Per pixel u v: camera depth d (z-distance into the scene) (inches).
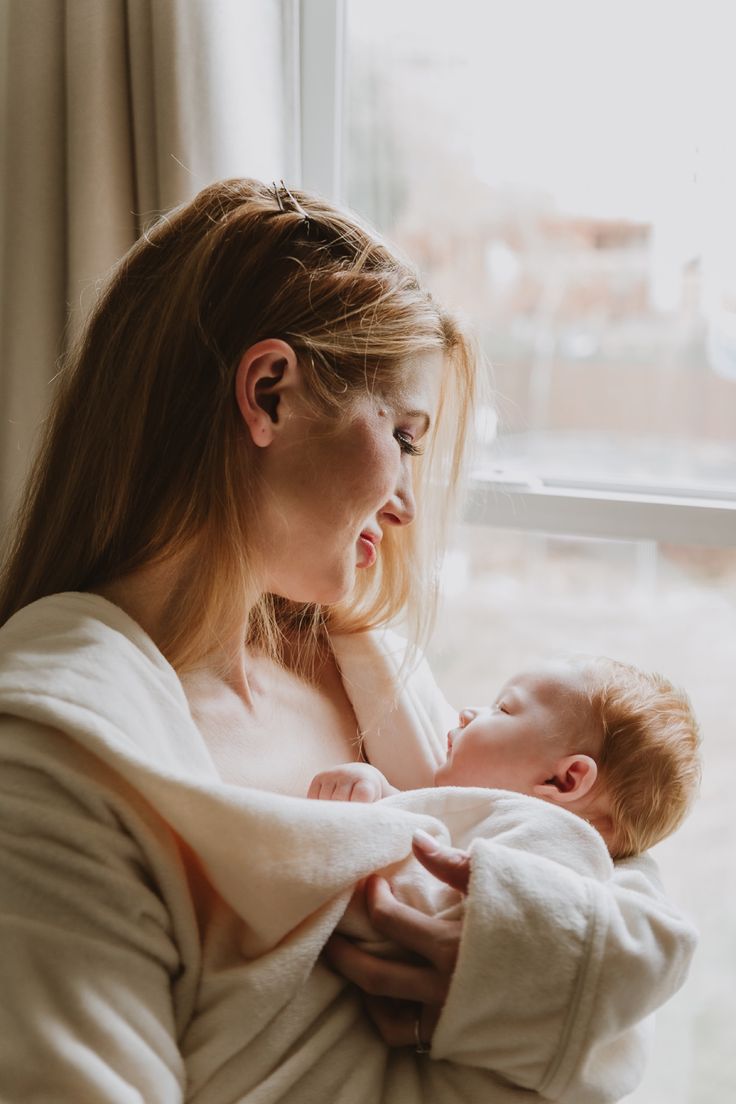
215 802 34.8
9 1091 30.2
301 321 40.8
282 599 50.7
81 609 38.5
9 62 62.7
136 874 34.4
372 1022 39.3
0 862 32.7
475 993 36.4
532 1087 38.0
